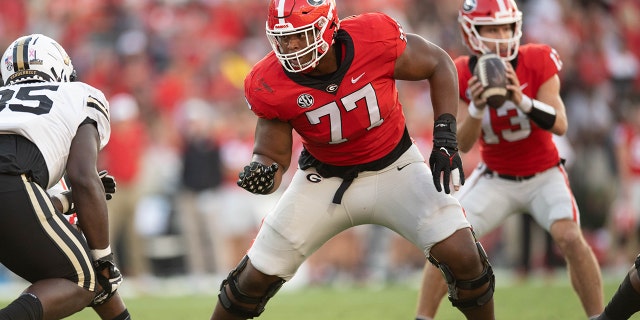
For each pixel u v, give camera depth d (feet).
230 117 120.16
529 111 52.19
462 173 43.55
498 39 53.83
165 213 114.21
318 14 40.83
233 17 138.82
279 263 45.21
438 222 43.78
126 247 106.93
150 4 135.64
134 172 105.29
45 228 40.29
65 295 40.37
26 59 43.88
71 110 42.14
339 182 45.47
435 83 44.47
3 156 40.16
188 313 71.92
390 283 112.57
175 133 117.91
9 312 38.78
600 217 120.88
